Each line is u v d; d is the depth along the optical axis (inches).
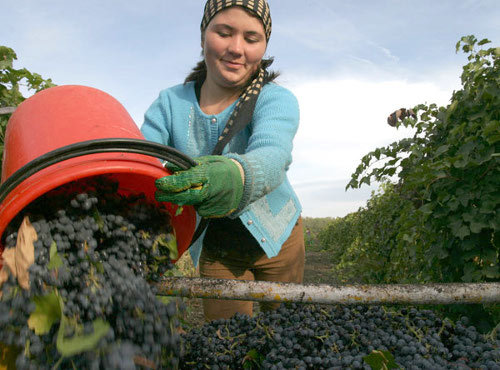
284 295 60.4
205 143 99.0
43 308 46.8
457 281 119.0
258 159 61.4
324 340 59.3
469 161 106.4
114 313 48.5
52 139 57.2
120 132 60.9
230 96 96.0
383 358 52.0
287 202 101.0
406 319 63.1
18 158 58.7
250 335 63.8
